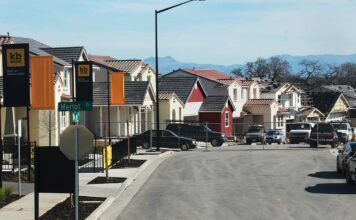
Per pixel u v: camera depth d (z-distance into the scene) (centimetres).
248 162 3164
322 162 3159
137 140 4472
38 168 1343
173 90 6744
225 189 2102
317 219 1496
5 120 3572
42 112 3884
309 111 9012
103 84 5378
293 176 2514
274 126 7756
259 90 8475
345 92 12625
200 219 1513
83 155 1277
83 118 5059
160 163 3147
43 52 4903
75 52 5144
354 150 2373
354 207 1686
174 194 1986
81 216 1501
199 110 6925
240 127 7844
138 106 5297
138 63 6259
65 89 4609
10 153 2655
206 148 4500
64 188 1340
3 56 1844
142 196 1950
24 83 1859
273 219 1498
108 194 1945
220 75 8425
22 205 1645
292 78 13912
